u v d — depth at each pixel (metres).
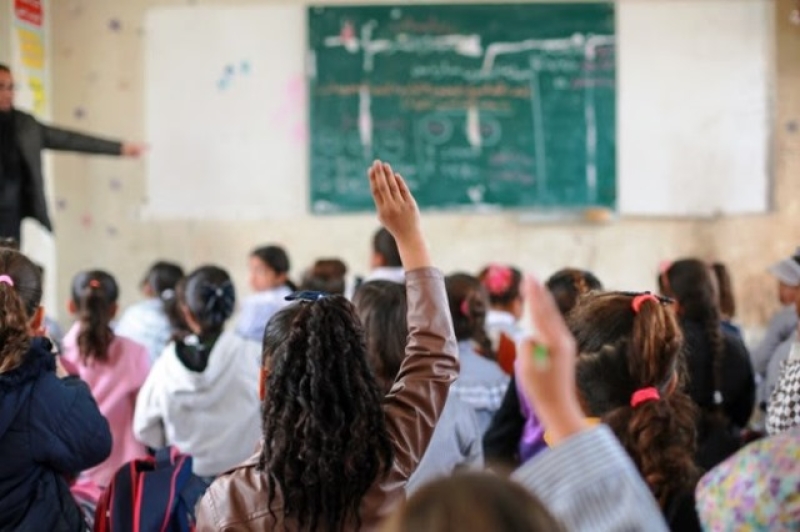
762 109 6.47
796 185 6.48
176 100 6.44
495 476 0.93
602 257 6.52
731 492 1.51
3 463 2.31
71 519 2.41
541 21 6.45
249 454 3.08
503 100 6.47
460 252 6.52
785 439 1.52
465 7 6.43
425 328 1.96
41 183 5.26
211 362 3.09
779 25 6.46
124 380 3.45
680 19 6.45
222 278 3.22
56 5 6.40
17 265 2.46
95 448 2.40
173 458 2.59
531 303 1.26
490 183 6.51
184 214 6.46
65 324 6.46
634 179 6.50
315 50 6.44
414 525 0.89
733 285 6.48
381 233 4.23
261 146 6.46
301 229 6.49
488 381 3.20
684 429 1.72
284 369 1.80
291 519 1.79
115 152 5.58
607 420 1.73
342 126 6.47
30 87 6.07
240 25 6.43
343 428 1.78
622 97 6.47
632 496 1.24
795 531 1.46
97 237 6.47
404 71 6.46
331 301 1.85
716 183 6.49
